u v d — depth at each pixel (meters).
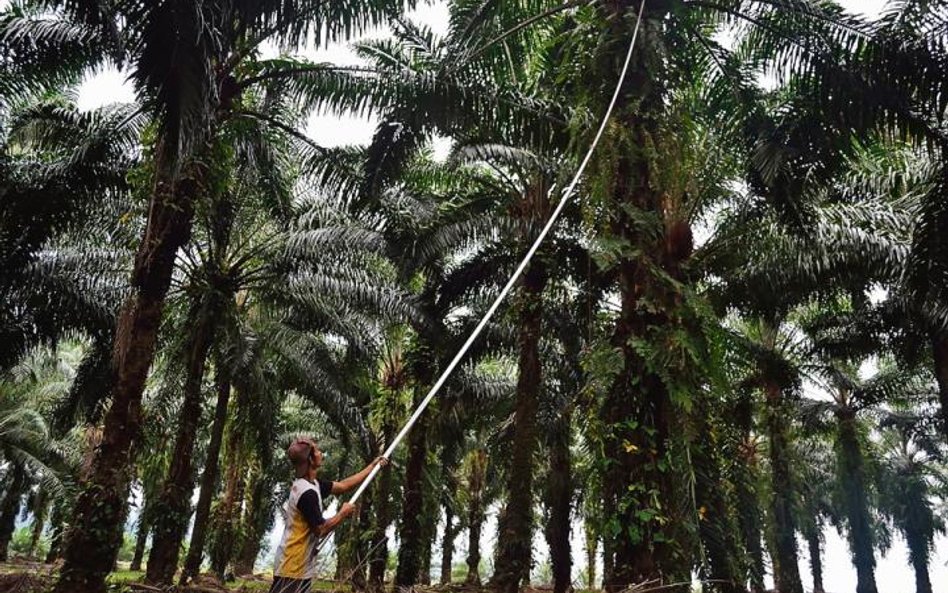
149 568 12.87
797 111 8.15
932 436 27.78
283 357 16.75
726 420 9.11
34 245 11.60
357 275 14.25
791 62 7.84
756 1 7.59
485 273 13.62
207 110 6.78
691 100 8.43
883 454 31.64
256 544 31.62
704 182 9.26
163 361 16.94
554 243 12.12
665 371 5.47
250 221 14.82
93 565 7.55
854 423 23.62
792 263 11.80
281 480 33.72
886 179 11.60
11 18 9.47
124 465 7.91
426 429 15.70
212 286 14.01
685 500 5.38
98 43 9.68
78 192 11.37
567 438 15.50
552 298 13.43
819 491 32.62
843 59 7.51
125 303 8.28
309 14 8.75
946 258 8.69
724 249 10.55
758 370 17.09
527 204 12.28
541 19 8.77
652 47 6.57
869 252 11.29
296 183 14.29
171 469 13.42
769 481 17.92
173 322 15.49
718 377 5.79
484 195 13.25
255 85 11.42
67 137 12.01
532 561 11.45
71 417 17.80
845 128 7.79
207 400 23.89
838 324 16.81
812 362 20.20
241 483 24.05
